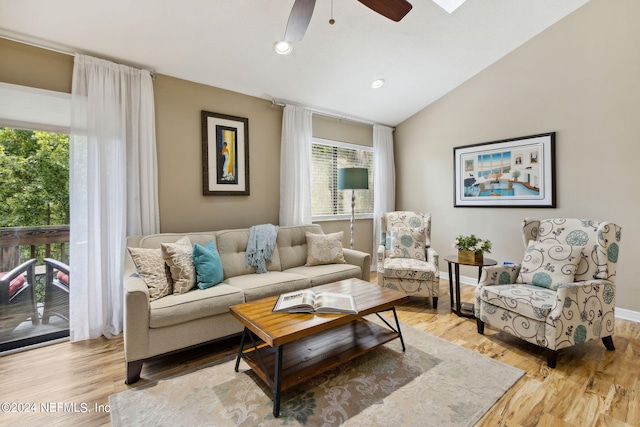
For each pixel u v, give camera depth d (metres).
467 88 3.99
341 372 2.00
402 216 3.91
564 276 2.31
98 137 2.46
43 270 2.71
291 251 3.26
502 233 3.72
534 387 1.83
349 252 3.35
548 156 3.29
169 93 2.94
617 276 2.92
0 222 2.57
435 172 4.40
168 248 2.29
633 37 2.78
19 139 2.67
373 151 4.68
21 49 2.27
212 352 2.30
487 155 3.80
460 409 1.64
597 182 3.00
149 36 2.40
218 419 1.57
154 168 2.79
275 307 1.94
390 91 3.88
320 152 4.27
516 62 3.52
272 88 3.39
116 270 2.57
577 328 2.07
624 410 1.62
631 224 2.83
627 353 2.23
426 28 2.88
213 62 2.83
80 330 2.44
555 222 2.63
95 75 2.46
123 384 1.87
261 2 2.25
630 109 2.81
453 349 2.31
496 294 2.37
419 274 3.16
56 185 2.81
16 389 1.82
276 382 1.59
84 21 2.17
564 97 3.19
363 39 2.87
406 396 1.75
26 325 2.59
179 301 2.07
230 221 3.35
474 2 2.71
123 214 2.59
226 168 3.28
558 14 3.10
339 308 1.88
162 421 1.55
